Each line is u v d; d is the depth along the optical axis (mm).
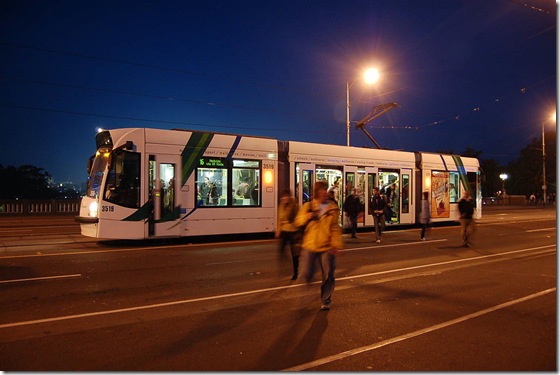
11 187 69250
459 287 8680
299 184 17094
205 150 14938
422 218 16781
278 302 7422
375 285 8820
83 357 4938
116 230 13391
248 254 12523
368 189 19391
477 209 24859
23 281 8781
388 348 5312
